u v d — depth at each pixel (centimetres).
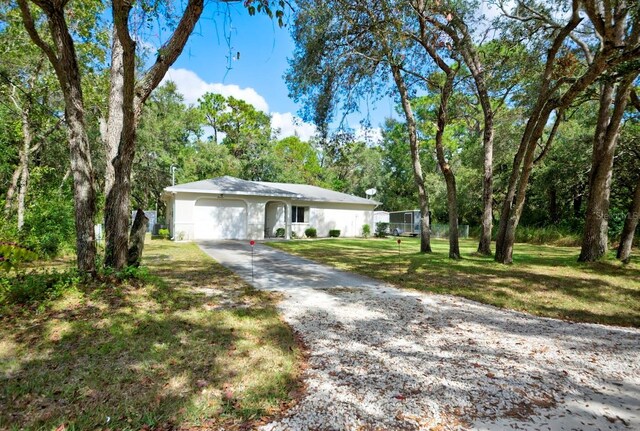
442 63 1042
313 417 248
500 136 1880
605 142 984
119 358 329
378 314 517
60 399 261
